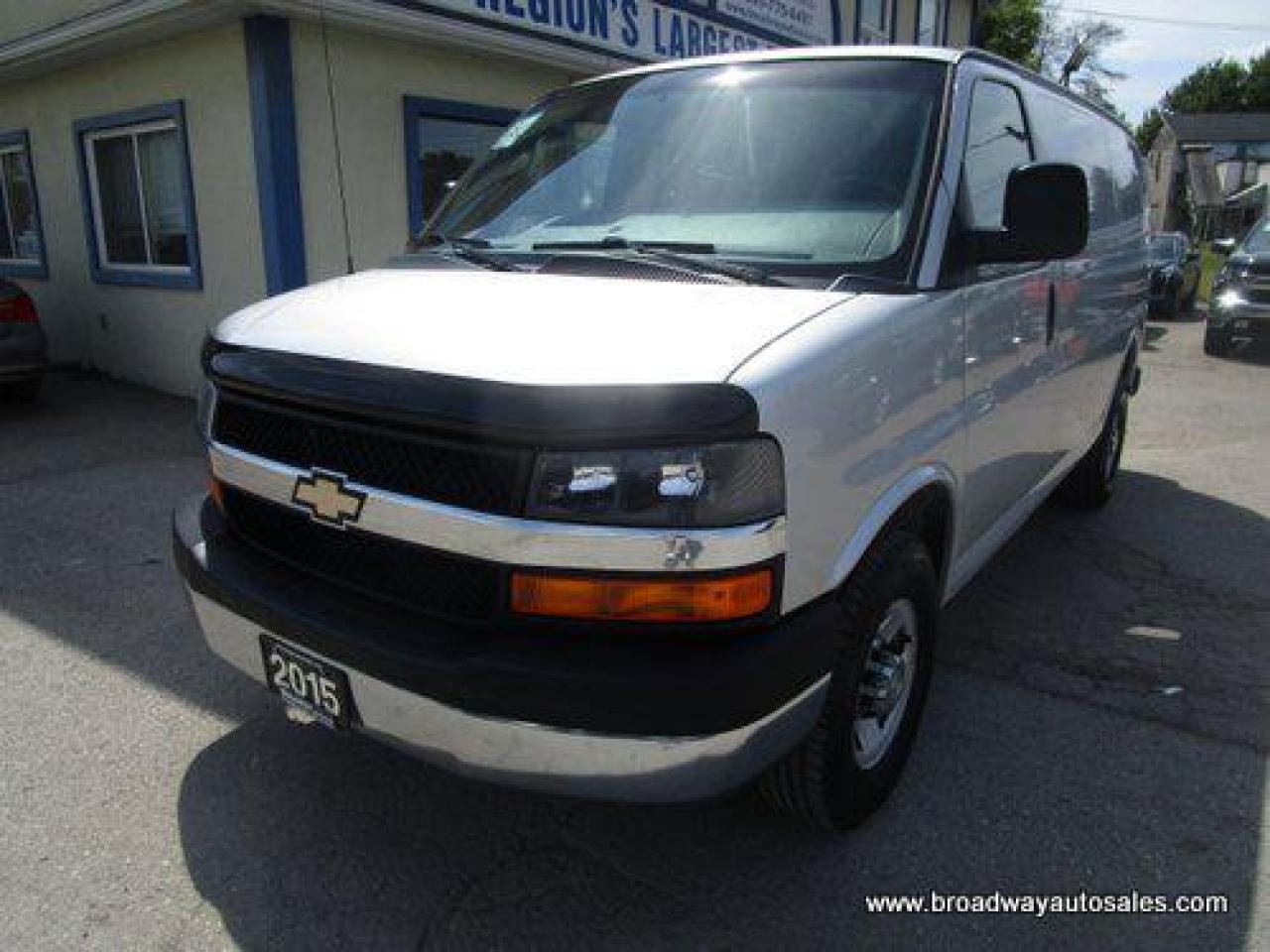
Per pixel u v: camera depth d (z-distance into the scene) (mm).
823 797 2648
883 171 2949
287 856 2795
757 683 2094
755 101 3268
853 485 2404
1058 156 4086
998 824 2959
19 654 3977
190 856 2793
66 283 10727
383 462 2291
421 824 2936
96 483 6465
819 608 2307
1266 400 9812
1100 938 2516
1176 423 8711
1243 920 2578
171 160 9078
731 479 2066
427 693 2176
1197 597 4680
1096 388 4980
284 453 2512
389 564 2344
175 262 9383
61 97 10023
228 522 2801
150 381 9867
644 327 2281
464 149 9344
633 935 2514
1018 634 4266
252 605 2482
